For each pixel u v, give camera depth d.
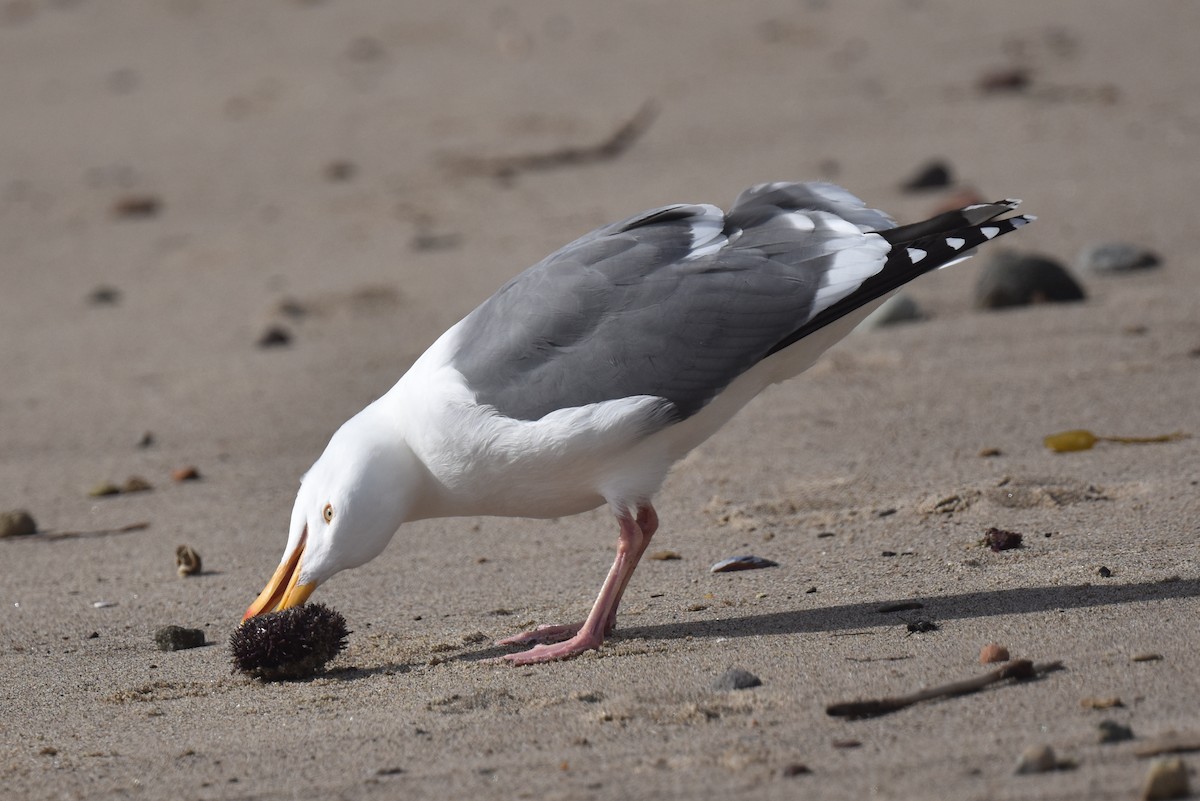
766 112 28.95
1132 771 5.92
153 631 9.51
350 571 10.53
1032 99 27.89
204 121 32.16
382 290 19.75
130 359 17.81
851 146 25.77
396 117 31.11
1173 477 10.67
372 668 8.42
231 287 20.92
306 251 22.56
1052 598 8.41
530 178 25.83
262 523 11.92
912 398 13.60
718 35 36.19
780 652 7.95
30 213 26.20
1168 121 25.36
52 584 10.69
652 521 8.71
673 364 8.44
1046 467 11.29
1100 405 12.79
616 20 38.75
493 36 38.09
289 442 14.24
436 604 9.70
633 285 8.62
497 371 8.56
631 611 9.18
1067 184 21.88
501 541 11.02
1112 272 17.41
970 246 8.45
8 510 12.69
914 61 32.22
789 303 8.46
